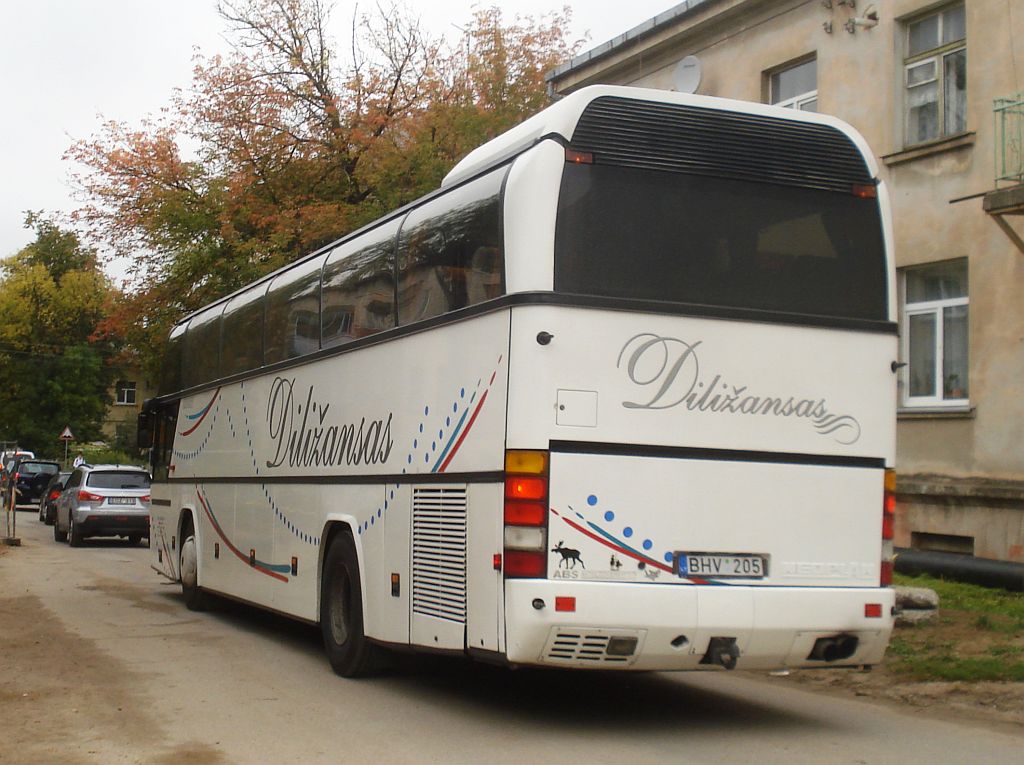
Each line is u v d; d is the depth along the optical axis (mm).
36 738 7324
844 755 7031
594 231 7367
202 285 28391
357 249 10023
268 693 9000
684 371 7441
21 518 40438
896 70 17094
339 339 10266
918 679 9398
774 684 9781
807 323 7793
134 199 29547
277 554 11555
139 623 13461
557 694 9109
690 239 7582
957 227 15984
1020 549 14828
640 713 8367
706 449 7438
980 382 15516
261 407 12367
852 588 7703
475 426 7590
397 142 29641
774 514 7578
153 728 7641
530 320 7172
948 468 15906
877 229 8125
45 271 69562
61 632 12477
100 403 70312
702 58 20656
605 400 7234
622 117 7551
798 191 7938
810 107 18781
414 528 8414
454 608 7750
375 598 9062
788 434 7668
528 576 7027
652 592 7145
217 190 28438
